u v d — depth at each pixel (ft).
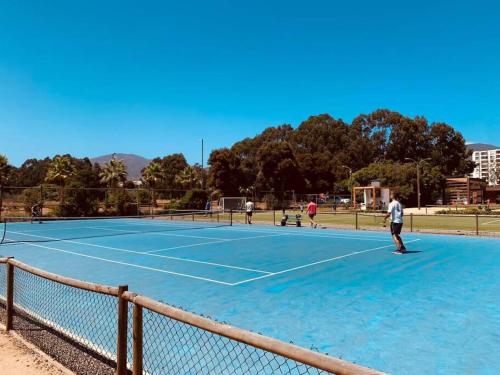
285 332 19.71
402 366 15.65
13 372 14.89
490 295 26.48
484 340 18.29
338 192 260.21
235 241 60.59
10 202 123.13
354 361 16.20
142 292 28.25
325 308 23.84
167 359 16.08
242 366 15.53
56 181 203.92
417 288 28.71
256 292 28.07
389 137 327.67
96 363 15.72
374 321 21.27
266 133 359.05
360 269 36.47
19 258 44.29
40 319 21.43
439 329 19.89
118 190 132.05
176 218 124.06
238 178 233.14
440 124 327.88
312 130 330.95
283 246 53.98
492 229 77.05
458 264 38.55
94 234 73.26
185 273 35.22
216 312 23.21
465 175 333.62
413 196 221.66
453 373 15.01
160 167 246.88
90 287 15.12
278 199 208.74
